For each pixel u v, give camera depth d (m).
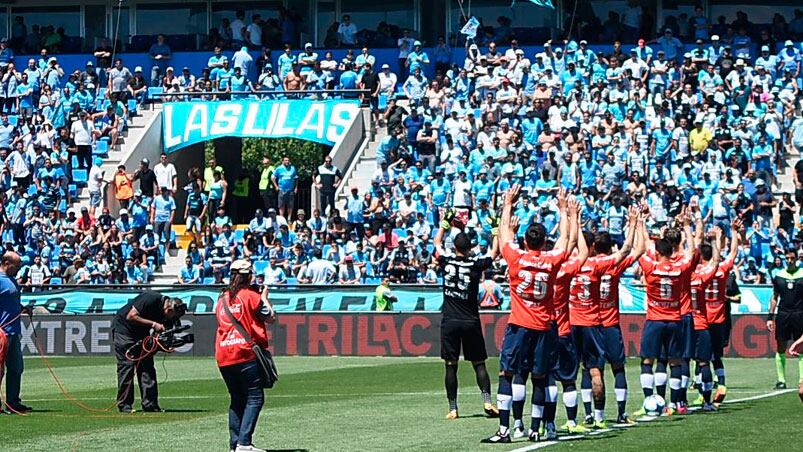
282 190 86.75
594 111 87.31
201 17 106.19
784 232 77.75
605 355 35.50
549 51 92.19
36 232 87.06
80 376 56.56
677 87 89.94
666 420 36.16
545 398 30.97
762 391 45.94
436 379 52.47
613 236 77.75
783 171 85.69
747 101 87.94
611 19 97.00
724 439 30.94
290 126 92.69
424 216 80.06
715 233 39.97
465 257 36.47
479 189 81.31
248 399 28.34
